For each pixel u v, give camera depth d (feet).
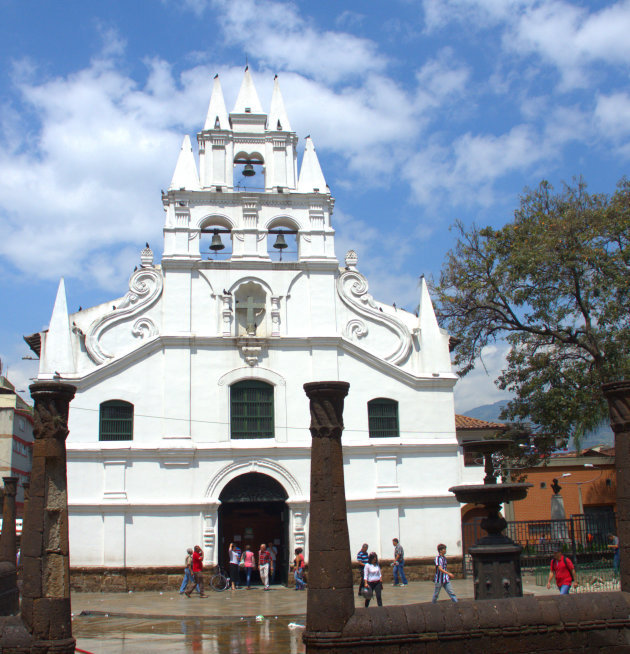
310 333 100.63
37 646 38.04
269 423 97.71
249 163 107.86
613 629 41.81
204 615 71.00
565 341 108.06
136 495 92.58
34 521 39.91
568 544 97.30
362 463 98.32
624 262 104.01
